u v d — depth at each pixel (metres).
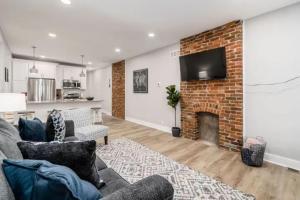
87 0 2.42
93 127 3.36
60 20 3.05
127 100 6.43
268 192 1.94
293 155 2.54
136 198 0.79
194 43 3.79
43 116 4.68
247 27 2.99
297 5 2.47
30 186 0.73
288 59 2.56
